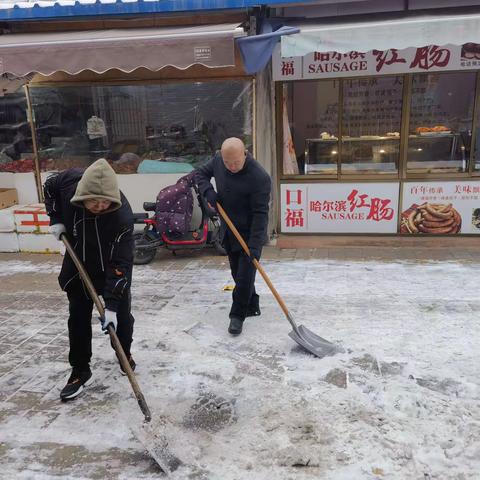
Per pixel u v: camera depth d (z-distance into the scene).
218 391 3.19
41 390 3.30
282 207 6.74
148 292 5.05
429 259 5.83
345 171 6.59
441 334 3.90
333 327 4.09
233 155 3.53
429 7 5.87
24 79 6.71
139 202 6.81
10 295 5.12
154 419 2.69
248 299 3.98
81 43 5.12
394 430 2.74
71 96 6.77
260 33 5.79
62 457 2.65
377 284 5.06
